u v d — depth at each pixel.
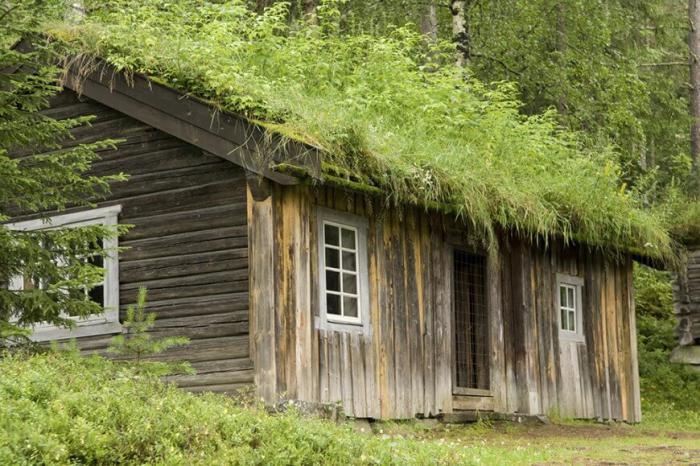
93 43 13.63
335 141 12.53
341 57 18.50
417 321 14.52
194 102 12.95
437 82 19.11
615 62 27.61
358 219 13.81
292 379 12.54
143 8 16.31
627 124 27.25
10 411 7.88
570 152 19.94
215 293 12.96
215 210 13.11
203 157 13.27
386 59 18.53
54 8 13.46
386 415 13.72
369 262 13.88
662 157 33.44
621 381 18.66
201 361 12.91
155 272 13.38
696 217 21.89
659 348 25.67
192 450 8.47
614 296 18.83
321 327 12.98
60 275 11.66
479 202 14.05
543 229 15.02
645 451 12.49
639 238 17.91
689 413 20.88
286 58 16.89
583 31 26.69
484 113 19.42
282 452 8.84
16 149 14.36
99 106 14.08
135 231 13.59
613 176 18.27
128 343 11.09
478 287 15.93
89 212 13.88
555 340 17.06
